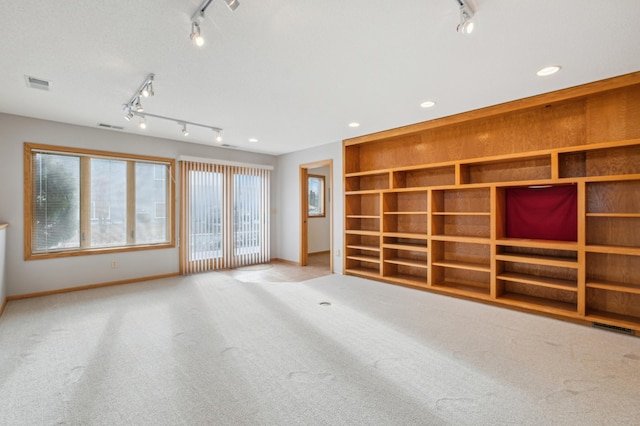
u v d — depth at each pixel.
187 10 1.95
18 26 2.10
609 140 3.20
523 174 3.83
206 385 2.11
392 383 2.13
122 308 3.71
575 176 3.42
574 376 2.21
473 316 3.43
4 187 3.99
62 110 3.89
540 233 3.72
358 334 2.95
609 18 2.05
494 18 2.04
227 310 3.64
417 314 3.50
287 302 3.96
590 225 3.32
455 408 1.86
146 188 5.24
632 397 1.96
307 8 1.92
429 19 2.06
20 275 4.09
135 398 1.96
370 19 2.05
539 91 3.33
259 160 6.80
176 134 5.12
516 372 2.27
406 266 5.19
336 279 5.24
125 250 4.96
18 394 2.00
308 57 2.56
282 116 4.17
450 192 4.50
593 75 2.94
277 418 1.78
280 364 2.39
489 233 4.14
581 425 1.71
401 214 5.16
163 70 2.79
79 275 4.54
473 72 2.86
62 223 4.48
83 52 2.47
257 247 6.68
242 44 2.36
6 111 3.93
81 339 2.83
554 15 2.01
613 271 3.22
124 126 4.61
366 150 5.64
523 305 3.55
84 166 4.66
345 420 1.76
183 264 5.57
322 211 8.23
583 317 3.15
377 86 3.17
